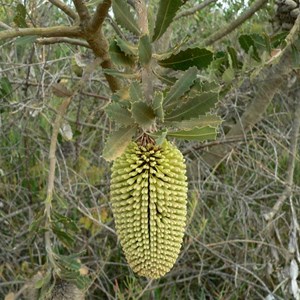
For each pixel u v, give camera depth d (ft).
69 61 2.58
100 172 2.70
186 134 1.09
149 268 1.16
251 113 2.65
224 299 2.66
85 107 2.87
